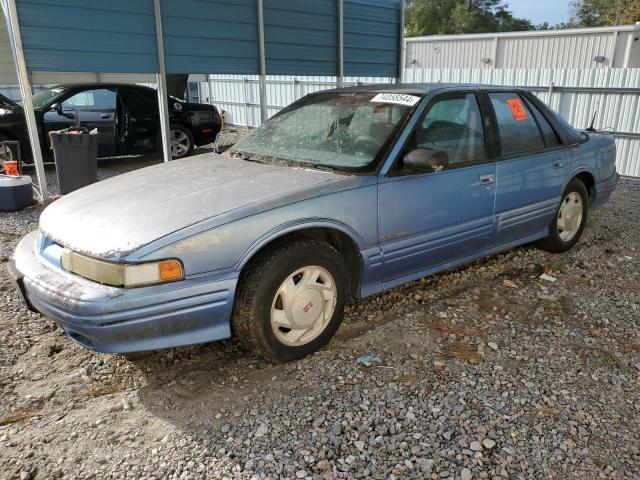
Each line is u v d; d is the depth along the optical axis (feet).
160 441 8.09
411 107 11.77
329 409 8.80
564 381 9.62
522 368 10.04
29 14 20.44
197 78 50.96
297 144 12.39
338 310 10.61
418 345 10.87
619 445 8.01
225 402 9.03
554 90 34.71
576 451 7.86
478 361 10.27
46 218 10.27
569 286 13.96
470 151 12.67
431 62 69.46
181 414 8.73
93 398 9.20
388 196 10.82
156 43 24.07
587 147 16.33
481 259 15.88
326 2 30.09
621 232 19.04
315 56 30.37
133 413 8.78
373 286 11.27
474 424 8.43
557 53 59.31
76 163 22.74
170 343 8.79
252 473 7.43
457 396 9.14
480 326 11.71
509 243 14.29
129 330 8.36
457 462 7.64
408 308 12.62
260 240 9.20
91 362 10.27
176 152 35.47
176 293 8.53
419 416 8.63
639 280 14.42
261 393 9.26
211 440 8.09
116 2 22.56
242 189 10.00
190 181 10.73
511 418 8.58
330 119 12.63
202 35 25.49
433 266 12.39
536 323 11.87
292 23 28.84
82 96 31.55
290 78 48.57
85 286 8.49
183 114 35.14
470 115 12.91
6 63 35.58
